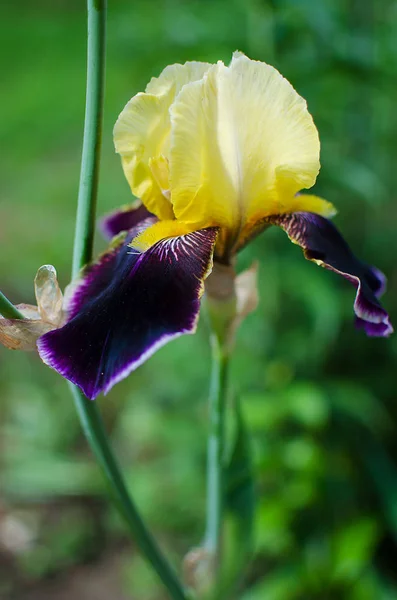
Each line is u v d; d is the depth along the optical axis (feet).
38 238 4.54
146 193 1.69
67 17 9.98
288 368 2.66
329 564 2.39
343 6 2.52
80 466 3.13
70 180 5.38
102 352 1.53
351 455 2.74
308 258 1.66
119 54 2.73
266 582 2.53
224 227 1.67
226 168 1.65
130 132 1.67
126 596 2.77
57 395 3.56
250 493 1.85
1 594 2.78
